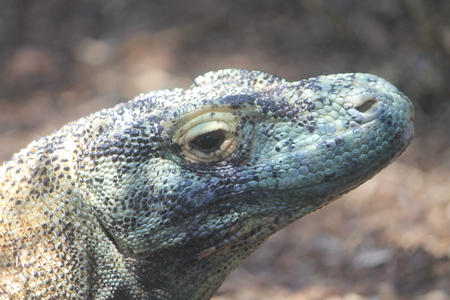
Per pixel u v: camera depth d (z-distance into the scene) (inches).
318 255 471.8
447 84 629.0
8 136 695.1
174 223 199.9
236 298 425.1
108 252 206.8
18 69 843.4
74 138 219.3
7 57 889.5
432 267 415.8
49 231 206.2
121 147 201.3
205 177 202.4
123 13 937.5
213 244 205.0
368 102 207.3
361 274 434.0
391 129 202.8
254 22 853.2
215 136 202.4
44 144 221.1
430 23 637.3
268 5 876.0
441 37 633.6
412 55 661.9
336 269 447.8
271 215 205.6
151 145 202.7
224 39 834.2
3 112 756.0
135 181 200.1
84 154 207.2
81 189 206.7
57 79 813.9
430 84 630.5
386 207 511.8
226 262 214.8
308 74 717.9
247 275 457.4
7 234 208.1
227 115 202.7
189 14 900.0
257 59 772.0
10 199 210.7
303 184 200.5
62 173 209.8
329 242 482.9
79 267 206.1
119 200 199.5
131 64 816.3
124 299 210.7
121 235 201.0
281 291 428.8
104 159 201.9
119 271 207.0
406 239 459.2
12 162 220.8
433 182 529.0
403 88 649.6
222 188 201.0
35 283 205.0
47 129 698.2
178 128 202.1
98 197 202.5
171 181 200.7
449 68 637.3
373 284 417.4
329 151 199.6
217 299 425.7
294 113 205.2
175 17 900.0
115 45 869.2
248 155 204.8
